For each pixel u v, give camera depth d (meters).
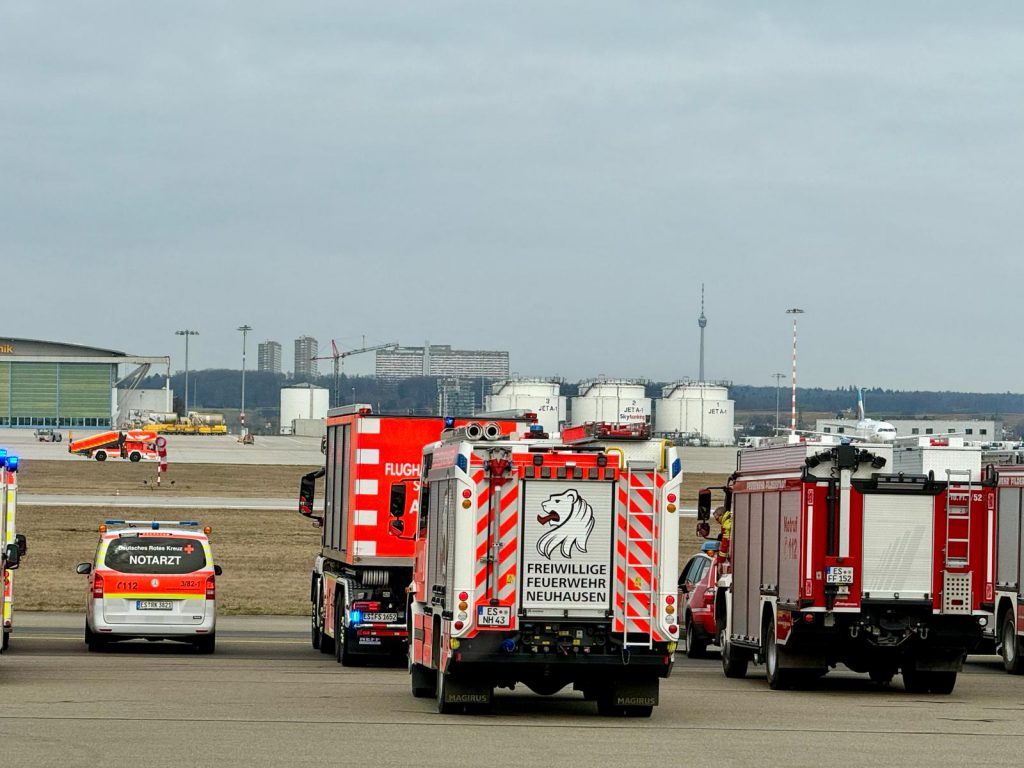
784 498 29.16
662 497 22.89
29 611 48.44
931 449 36.56
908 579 28.03
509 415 33.03
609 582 22.77
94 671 30.08
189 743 19.00
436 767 17.30
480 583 22.58
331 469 36.44
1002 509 35.66
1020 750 19.72
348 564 32.72
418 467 32.69
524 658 22.52
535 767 17.44
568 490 22.73
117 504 97.81
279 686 27.44
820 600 27.88
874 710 25.09
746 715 23.97
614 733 21.14
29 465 157.12
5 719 21.31
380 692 26.67
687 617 39.31
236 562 66.56
